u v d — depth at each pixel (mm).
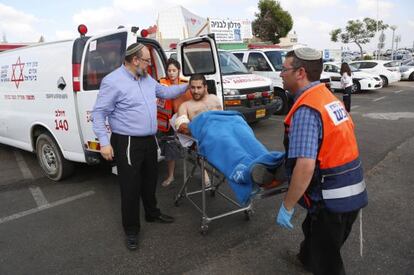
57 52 4383
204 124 3305
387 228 3557
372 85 15438
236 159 2816
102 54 4027
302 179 2029
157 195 4539
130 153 3201
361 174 2205
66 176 5020
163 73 5039
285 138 2277
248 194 2721
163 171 5453
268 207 4113
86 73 4141
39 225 3854
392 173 5090
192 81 4016
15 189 4891
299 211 3988
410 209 3961
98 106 3082
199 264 3070
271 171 2596
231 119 3309
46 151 5070
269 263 3061
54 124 4586
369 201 4176
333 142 2059
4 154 6754
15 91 5164
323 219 2221
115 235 3605
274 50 10297
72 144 4457
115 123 3189
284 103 9953
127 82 3105
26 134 5199
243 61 10461
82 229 3744
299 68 2133
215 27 17266
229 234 3551
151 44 4809
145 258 3188
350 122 2193
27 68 4863
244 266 3025
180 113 4109
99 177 5242
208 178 4715
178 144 3844
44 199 4523
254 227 3674
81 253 3295
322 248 2305
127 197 3248
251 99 7469
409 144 6625
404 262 3010
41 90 4656
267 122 9141
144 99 3205
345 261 3039
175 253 3250
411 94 14984
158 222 3822
